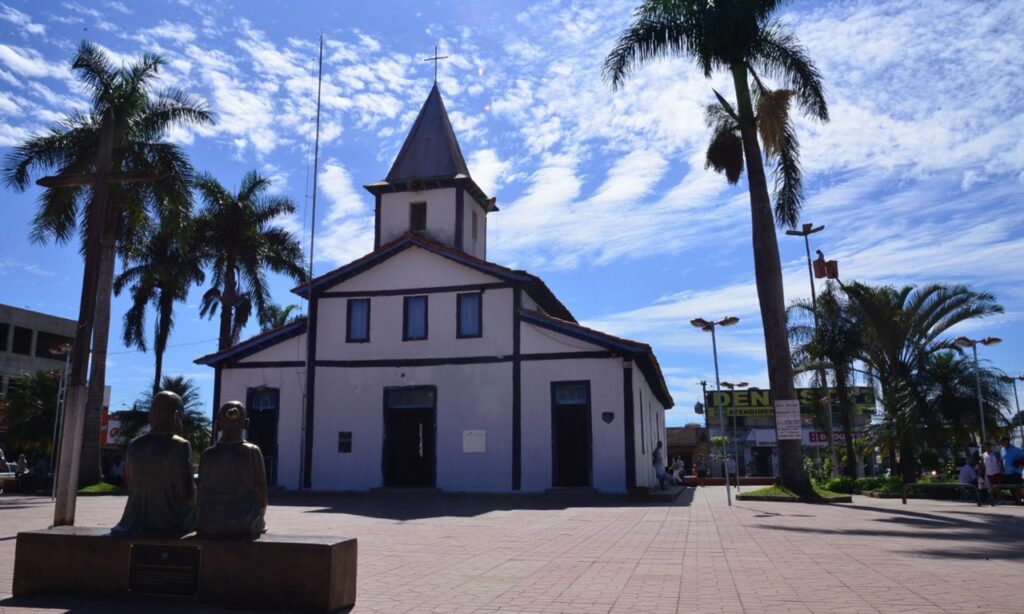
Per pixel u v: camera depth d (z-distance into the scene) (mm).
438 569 8234
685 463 54219
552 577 7684
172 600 6398
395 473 23656
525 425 22312
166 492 6664
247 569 6281
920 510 16016
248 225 34156
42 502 19953
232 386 24906
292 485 23734
